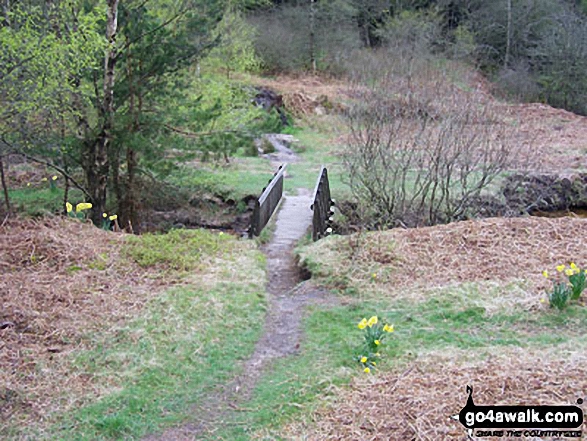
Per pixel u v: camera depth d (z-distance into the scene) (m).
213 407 3.91
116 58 10.15
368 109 10.55
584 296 5.34
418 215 10.09
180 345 4.75
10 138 9.80
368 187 9.95
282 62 29.59
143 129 10.92
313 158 19.42
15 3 9.23
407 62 16.91
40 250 6.28
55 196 13.02
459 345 4.64
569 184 14.51
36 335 4.71
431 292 5.73
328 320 5.35
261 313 5.50
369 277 6.23
